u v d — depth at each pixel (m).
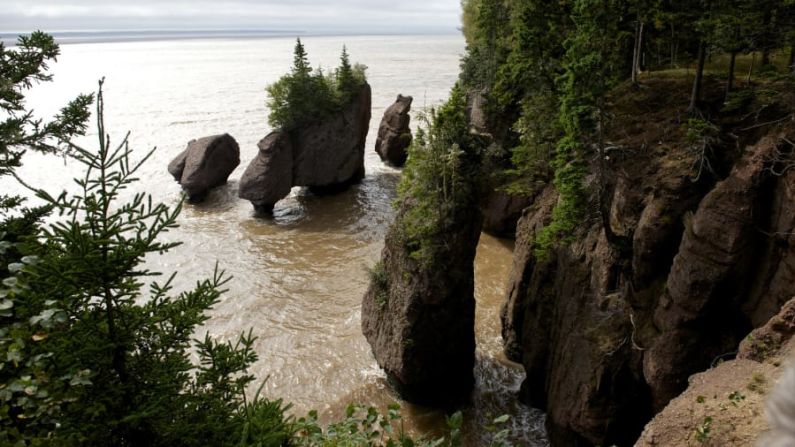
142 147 73.50
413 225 26.67
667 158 22.12
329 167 59.47
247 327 34.22
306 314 35.69
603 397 21.31
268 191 53.62
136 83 148.62
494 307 36.59
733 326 18.73
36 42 9.78
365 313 31.50
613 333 21.73
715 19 22.97
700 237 18.33
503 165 43.47
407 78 153.38
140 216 6.73
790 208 16.78
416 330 26.23
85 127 10.18
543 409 27.03
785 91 21.28
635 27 28.08
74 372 5.86
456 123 28.47
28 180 58.66
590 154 24.45
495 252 44.66
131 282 6.82
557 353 25.02
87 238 6.12
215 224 51.88
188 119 91.94
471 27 78.75
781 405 2.91
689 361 18.86
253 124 88.81
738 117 22.31
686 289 18.62
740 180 17.88
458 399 28.05
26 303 5.95
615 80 21.66
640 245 21.17
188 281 39.94
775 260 17.34
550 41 30.41
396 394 28.33
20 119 9.41
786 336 13.95
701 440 12.44
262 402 8.05
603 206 22.16
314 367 30.42
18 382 5.46
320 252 45.50
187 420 7.25
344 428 7.75
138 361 6.94
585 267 24.23
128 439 6.59
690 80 27.69
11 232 7.57
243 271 41.81
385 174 68.31
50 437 6.00
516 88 37.78
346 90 60.72
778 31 23.48
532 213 31.02
